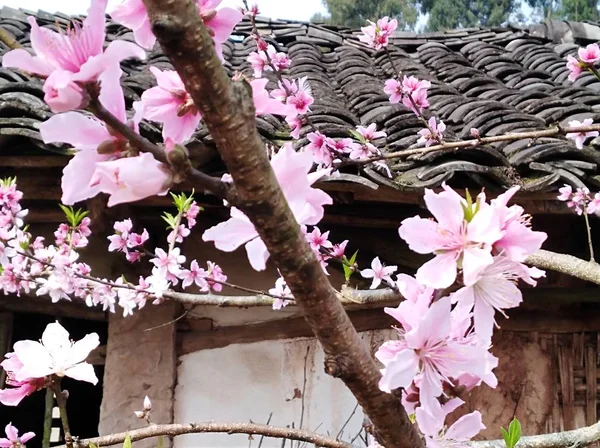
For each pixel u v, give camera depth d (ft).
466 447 2.62
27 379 3.34
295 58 12.21
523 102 8.91
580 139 6.34
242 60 11.93
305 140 6.34
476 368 2.20
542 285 8.88
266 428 4.42
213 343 8.45
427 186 6.12
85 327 10.33
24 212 5.67
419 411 2.16
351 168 6.38
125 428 7.95
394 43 14.06
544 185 6.39
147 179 1.52
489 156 6.51
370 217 7.79
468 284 2.09
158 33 1.37
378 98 8.62
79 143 1.76
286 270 1.64
